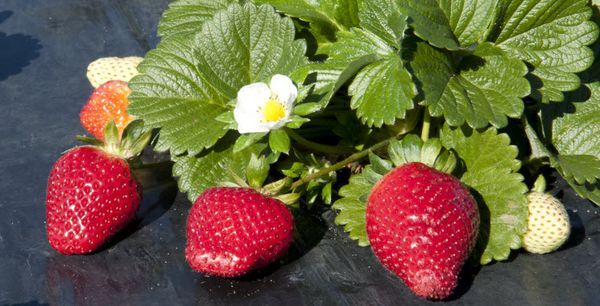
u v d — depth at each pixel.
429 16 0.52
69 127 0.63
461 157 0.53
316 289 0.52
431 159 0.51
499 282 0.52
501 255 0.51
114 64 0.61
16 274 0.54
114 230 0.53
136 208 0.54
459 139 0.53
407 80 0.51
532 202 0.52
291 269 0.53
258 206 0.50
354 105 0.53
